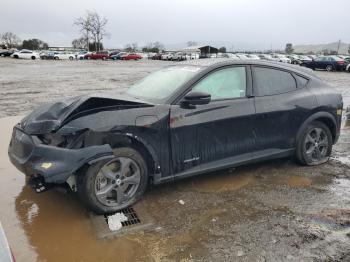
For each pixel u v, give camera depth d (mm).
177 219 3914
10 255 2100
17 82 19109
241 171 5285
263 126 4883
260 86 4938
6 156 5934
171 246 3428
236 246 3426
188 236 3594
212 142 4504
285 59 41688
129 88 5277
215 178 5016
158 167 4191
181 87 4363
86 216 3994
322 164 5629
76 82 19516
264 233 3645
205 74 4527
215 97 4555
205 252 3332
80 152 3654
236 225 3795
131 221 3873
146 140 4055
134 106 4082
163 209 4137
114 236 3590
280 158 5707
